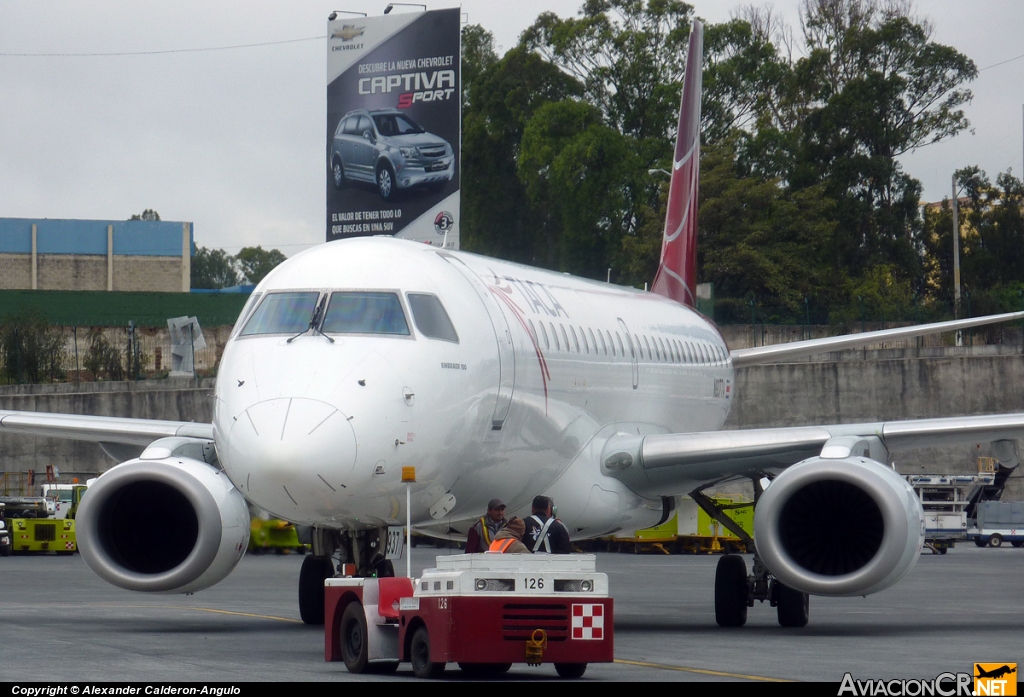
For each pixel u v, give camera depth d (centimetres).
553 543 2916
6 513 9781
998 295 12988
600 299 4362
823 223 14638
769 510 3247
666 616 4259
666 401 4575
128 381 12050
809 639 3375
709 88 16238
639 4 16600
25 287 18262
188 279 18862
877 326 12644
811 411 11356
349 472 2772
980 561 8150
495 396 3253
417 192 8319
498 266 3766
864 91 15988
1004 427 3506
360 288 3083
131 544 3325
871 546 3325
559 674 2498
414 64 8338
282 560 8169
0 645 2898
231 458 2817
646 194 15088
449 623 2352
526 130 14600
